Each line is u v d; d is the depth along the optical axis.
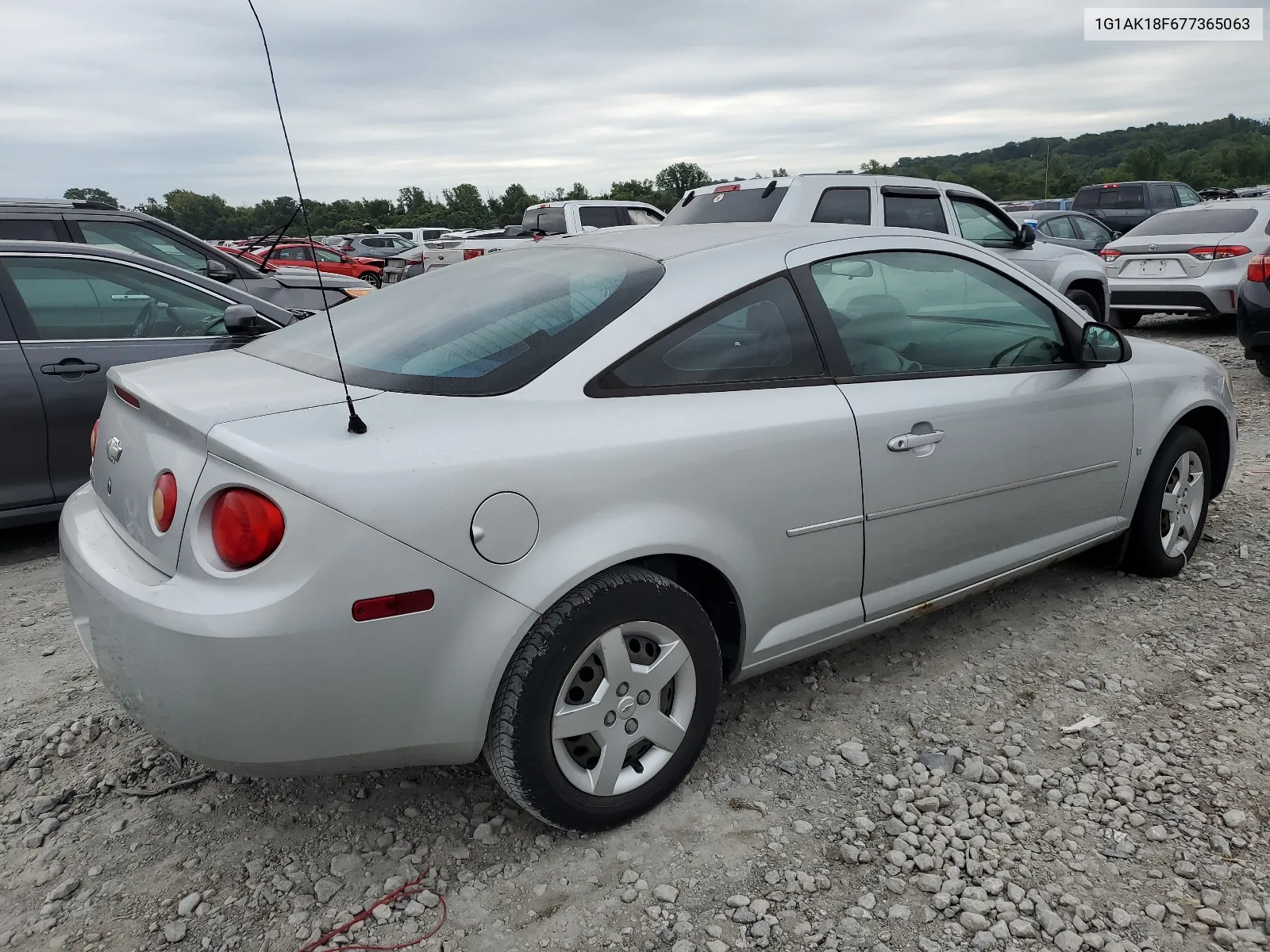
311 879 2.29
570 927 2.12
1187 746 2.77
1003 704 3.03
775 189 7.53
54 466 4.59
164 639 1.96
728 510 2.46
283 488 1.92
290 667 1.94
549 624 2.17
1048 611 3.70
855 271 2.95
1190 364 3.98
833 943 2.06
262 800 2.59
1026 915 2.14
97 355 4.67
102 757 2.80
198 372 2.58
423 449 2.06
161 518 2.09
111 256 4.87
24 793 2.63
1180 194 18.92
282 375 2.47
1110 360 3.40
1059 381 3.36
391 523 1.97
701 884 2.25
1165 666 3.25
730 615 2.62
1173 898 2.18
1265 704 2.98
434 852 2.37
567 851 2.36
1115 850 2.34
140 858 2.37
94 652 2.23
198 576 1.99
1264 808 2.48
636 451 2.30
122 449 2.39
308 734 2.00
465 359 2.34
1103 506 3.62
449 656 2.08
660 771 2.45
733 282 2.64
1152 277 10.68
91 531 2.43
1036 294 3.43
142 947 2.08
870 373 2.87
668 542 2.33
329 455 1.97
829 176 7.50
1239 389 7.80
